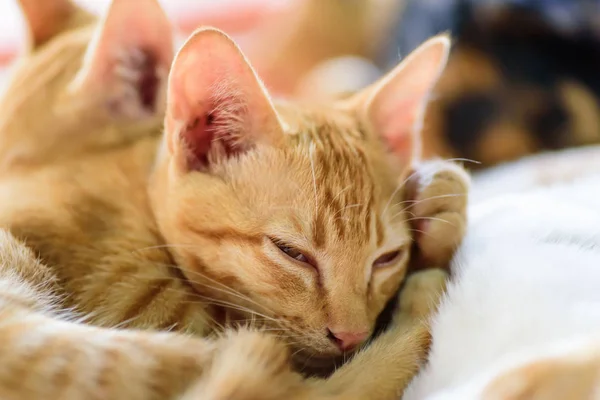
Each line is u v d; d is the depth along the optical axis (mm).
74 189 374
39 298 334
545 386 277
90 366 302
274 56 799
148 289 361
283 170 362
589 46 593
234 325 358
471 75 585
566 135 581
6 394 299
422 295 361
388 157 397
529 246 349
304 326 355
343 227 360
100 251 362
